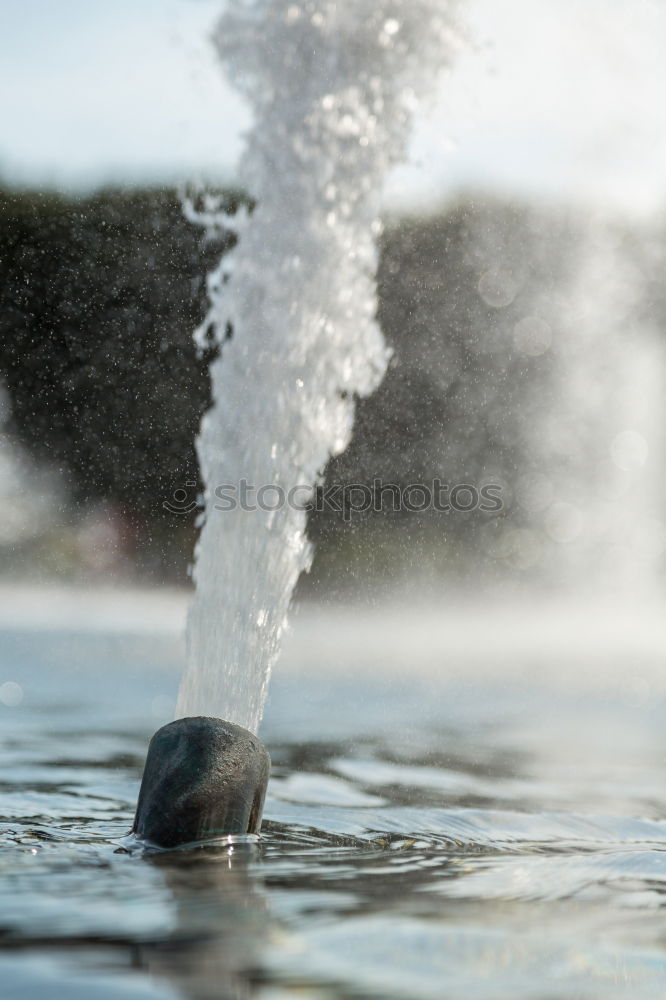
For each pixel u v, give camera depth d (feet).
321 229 47.98
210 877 24.76
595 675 75.41
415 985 17.74
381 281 135.23
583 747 49.06
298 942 19.76
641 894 24.26
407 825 32.24
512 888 24.57
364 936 20.26
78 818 31.76
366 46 48.49
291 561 41.68
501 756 46.44
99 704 58.95
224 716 37.58
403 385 132.67
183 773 29.17
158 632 90.74
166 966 18.22
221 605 39.52
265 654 39.22
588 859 28.02
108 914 21.24
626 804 36.32
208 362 116.98
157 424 117.80
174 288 117.39
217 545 40.93
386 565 119.85
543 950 19.83
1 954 18.72
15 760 42.19
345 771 42.11
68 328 118.42
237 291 47.24
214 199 112.98
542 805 35.86
